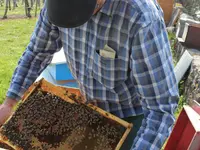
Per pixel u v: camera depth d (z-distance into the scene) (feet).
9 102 7.53
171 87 5.85
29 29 40.32
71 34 6.64
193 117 7.45
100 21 6.01
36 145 7.39
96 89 7.11
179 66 18.97
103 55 6.29
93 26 6.16
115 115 7.60
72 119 7.66
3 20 47.11
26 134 7.52
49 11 5.06
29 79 7.69
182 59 19.24
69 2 4.86
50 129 7.60
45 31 7.19
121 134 7.29
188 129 7.70
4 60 25.46
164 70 5.70
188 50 20.84
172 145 8.21
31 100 7.99
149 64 5.60
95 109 7.52
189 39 22.08
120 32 5.85
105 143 7.25
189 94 16.38
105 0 5.82
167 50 5.87
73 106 7.78
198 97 14.97
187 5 44.68
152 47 5.54
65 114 7.75
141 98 6.09
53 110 7.84
